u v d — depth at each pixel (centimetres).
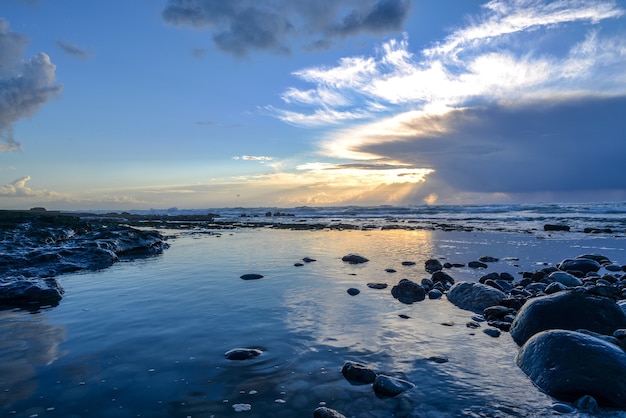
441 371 461
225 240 2133
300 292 860
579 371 410
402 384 418
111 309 729
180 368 461
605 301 589
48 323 642
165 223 3872
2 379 429
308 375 445
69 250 1366
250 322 644
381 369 466
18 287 815
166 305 755
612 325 554
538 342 479
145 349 522
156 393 397
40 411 360
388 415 363
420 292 829
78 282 997
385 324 636
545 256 1438
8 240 1533
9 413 355
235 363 476
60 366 465
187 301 785
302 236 2358
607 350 433
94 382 422
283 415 358
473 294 769
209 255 1507
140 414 357
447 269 1179
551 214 4144
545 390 412
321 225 3347
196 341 554
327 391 407
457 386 423
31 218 1911
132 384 417
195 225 3572
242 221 4369
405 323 641
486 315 689
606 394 384
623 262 1284
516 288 897
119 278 1047
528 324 575
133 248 1675
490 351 526
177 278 1033
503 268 1198
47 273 1122
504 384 430
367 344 546
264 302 774
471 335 588
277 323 639
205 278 1028
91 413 357
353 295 832
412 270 1148
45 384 417
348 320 656
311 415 358
